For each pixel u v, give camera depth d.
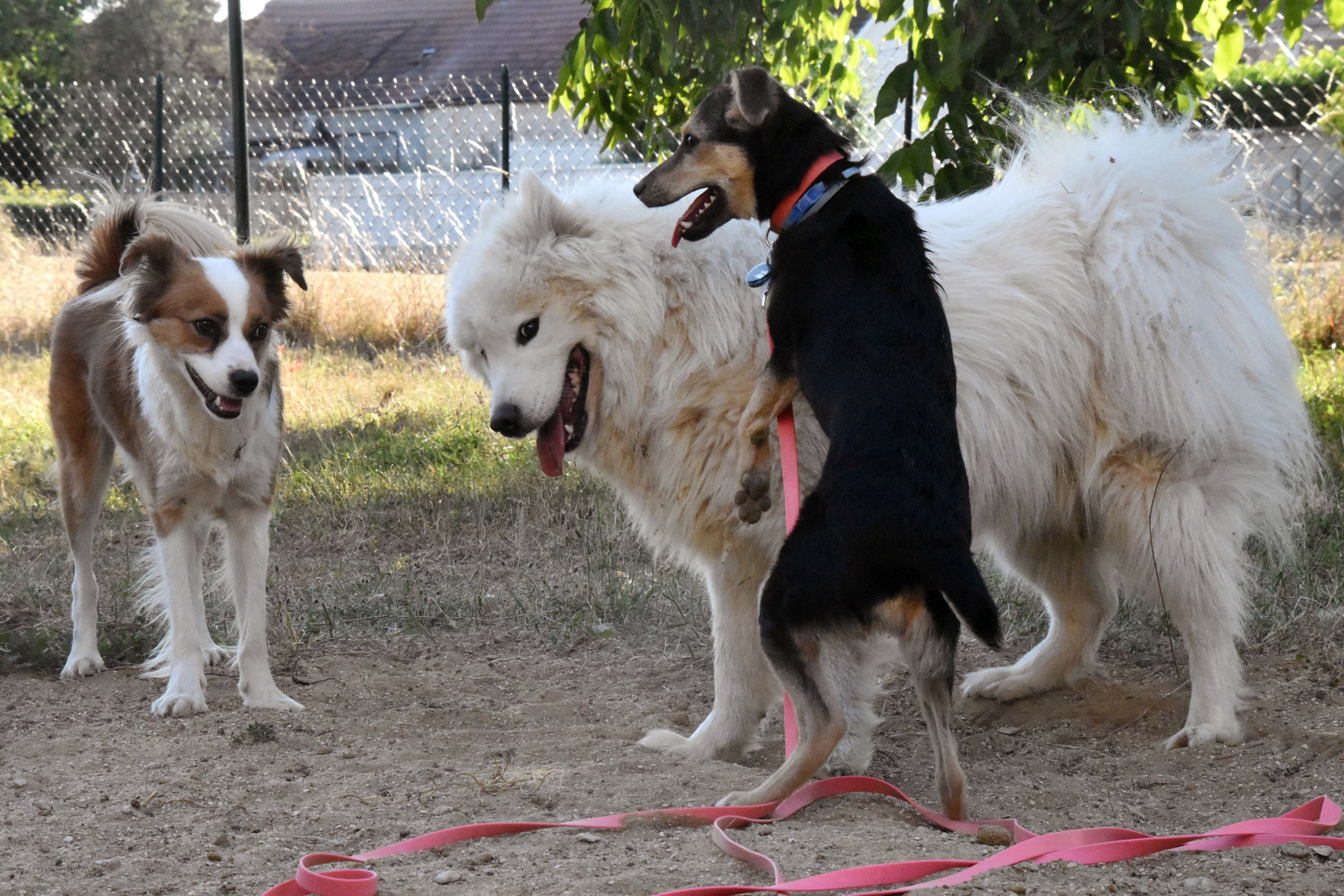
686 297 3.76
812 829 2.95
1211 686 3.81
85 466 4.96
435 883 2.62
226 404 4.19
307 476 7.76
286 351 11.53
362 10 27.41
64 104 20.02
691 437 3.75
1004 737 4.16
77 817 3.17
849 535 2.90
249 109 20.75
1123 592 4.57
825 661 3.41
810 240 3.43
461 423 8.90
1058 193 4.05
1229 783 3.45
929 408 3.05
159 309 4.22
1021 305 3.81
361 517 7.07
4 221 16.12
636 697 4.52
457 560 6.48
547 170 13.55
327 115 20.22
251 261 4.60
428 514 7.17
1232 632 3.84
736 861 2.71
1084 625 4.43
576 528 6.70
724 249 3.79
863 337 3.15
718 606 3.87
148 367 4.33
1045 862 2.64
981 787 3.52
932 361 3.14
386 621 5.48
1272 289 4.36
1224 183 4.06
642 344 3.76
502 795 3.35
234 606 5.18
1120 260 3.85
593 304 3.77
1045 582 4.41
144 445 4.46
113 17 24.97
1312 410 7.64
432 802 3.30
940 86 6.12
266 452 4.50
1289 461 4.07
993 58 6.04
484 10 6.63
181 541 4.46
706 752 3.84
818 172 3.58
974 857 2.71
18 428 9.37
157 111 13.16
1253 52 13.98
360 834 3.06
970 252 3.92
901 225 3.40
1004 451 3.79
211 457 4.32
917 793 3.55
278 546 6.75
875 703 4.47
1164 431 3.82
